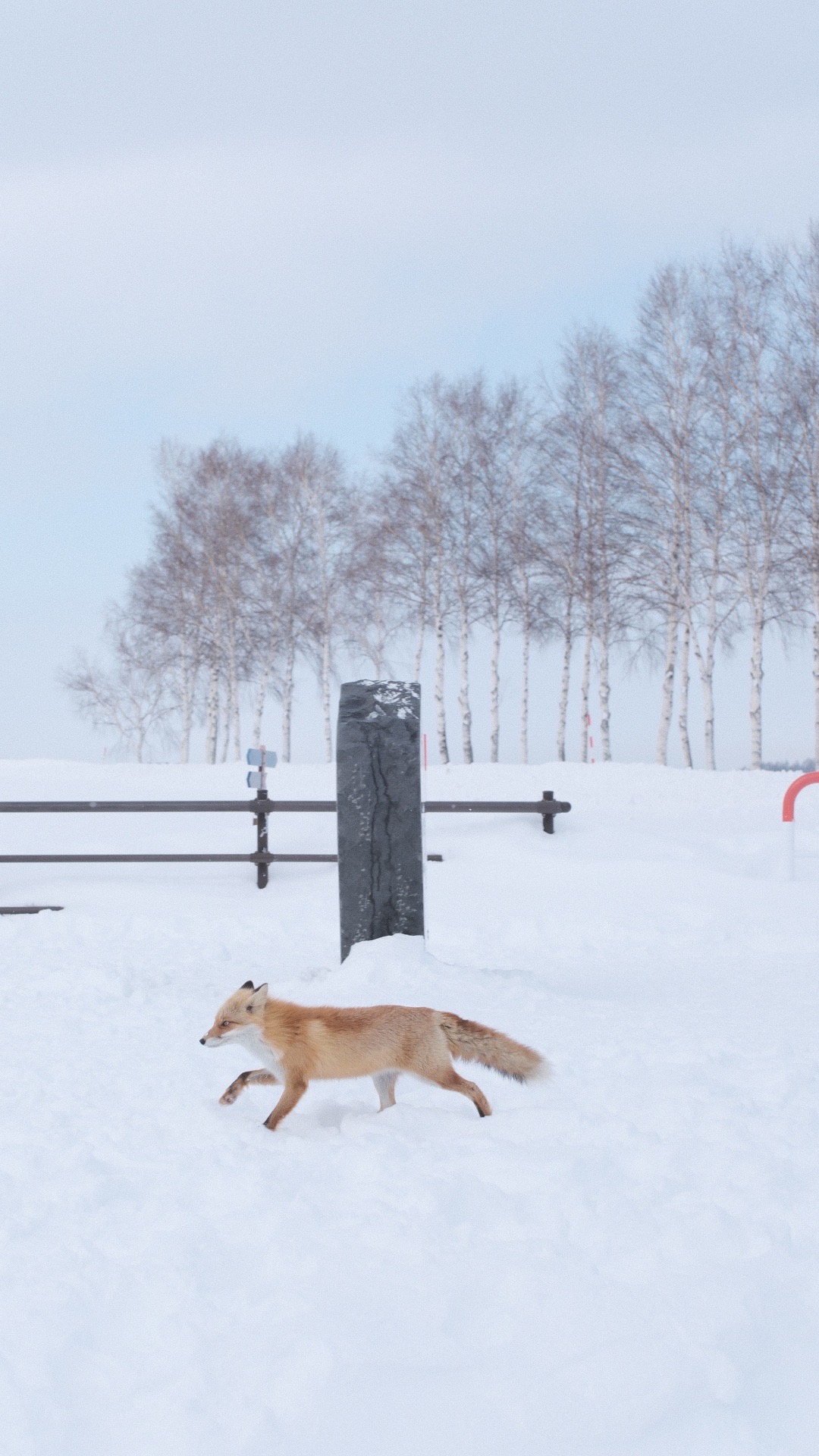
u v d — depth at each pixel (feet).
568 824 47.24
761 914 37.27
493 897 40.68
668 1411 8.02
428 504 121.29
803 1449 7.71
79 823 55.16
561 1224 11.11
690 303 109.91
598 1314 9.25
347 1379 8.38
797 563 102.17
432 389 123.34
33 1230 11.33
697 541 109.60
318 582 132.67
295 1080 15.10
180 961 32.09
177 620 134.51
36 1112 15.57
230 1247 10.85
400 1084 17.70
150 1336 9.17
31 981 27.73
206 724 135.23
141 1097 16.46
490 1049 15.84
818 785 69.92
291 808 43.19
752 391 106.73
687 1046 18.28
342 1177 12.66
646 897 39.55
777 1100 15.28
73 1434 7.86
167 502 137.39
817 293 102.42
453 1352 8.82
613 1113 14.62
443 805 45.68
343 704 28.99
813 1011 22.63
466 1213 11.55
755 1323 9.13
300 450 133.59
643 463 110.52
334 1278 10.02
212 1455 7.59
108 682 159.12
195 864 44.98
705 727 111.86
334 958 32.76
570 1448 7.67
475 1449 7.66
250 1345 8.95
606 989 26.40
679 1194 11.82
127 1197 12.36
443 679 124.98
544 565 118.11
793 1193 11.77
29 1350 8.81
